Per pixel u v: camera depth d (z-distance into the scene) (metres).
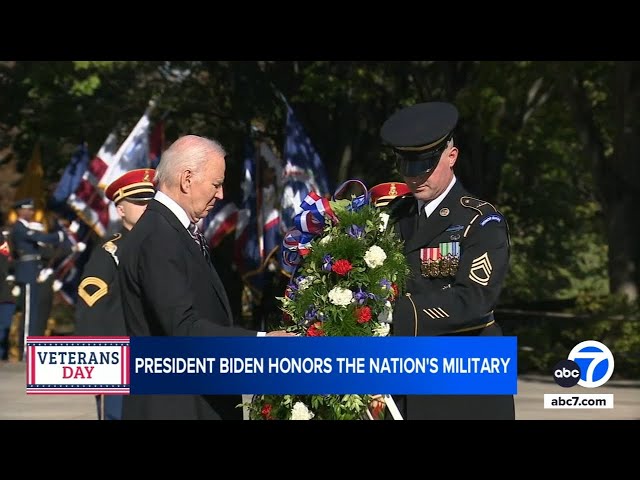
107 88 43.09
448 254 8.05
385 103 42.69
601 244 61.56
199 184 7.38
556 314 30.67
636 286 32.38
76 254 31.41
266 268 33.59
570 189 52.72
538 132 40.72
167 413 7.38
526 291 55.94
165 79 43.50
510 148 41.50
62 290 31.27
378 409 7.94
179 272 7.23
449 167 8.17
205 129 45.00
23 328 28.34
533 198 51.62
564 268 60.22
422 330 7.82
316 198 8.20
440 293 7.89
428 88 41.34
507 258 8.02
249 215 33.88
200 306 7.35
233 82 42.38
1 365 26.28
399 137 8.10
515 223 52.62
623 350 26.31
